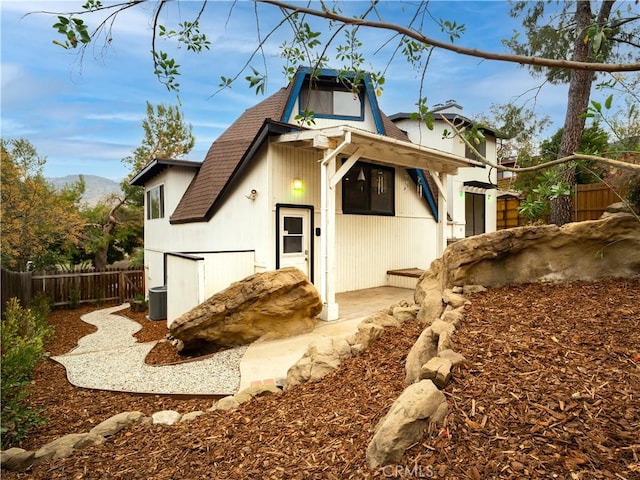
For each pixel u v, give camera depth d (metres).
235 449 2.62
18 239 12.23
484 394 2.34
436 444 2.04
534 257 4.61
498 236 4.61
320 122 9.83
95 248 18.50
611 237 4.31
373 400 2.88
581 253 4.45
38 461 2.71
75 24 1.78
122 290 14.14
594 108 1.62
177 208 11.32
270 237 8.04
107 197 20.00
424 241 12.45
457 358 2.69
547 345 2.83
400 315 4.82
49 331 8.34
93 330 9.25
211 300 6.28
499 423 2.08
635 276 4.18
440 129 14.52
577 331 3.00
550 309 3.55
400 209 11.51
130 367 5.54
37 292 12.12
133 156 20.03
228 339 6.23
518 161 2.93
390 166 11.14
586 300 3.66
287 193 8.37
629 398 2.11
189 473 2.41
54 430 3.50
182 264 8.09
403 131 14.87
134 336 8.23
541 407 2.15
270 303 6.28
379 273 10.88
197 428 3.10
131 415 3.41
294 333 6.43
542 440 1.92
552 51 3.51
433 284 5.23
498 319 3.47
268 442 2.63
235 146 9.68
